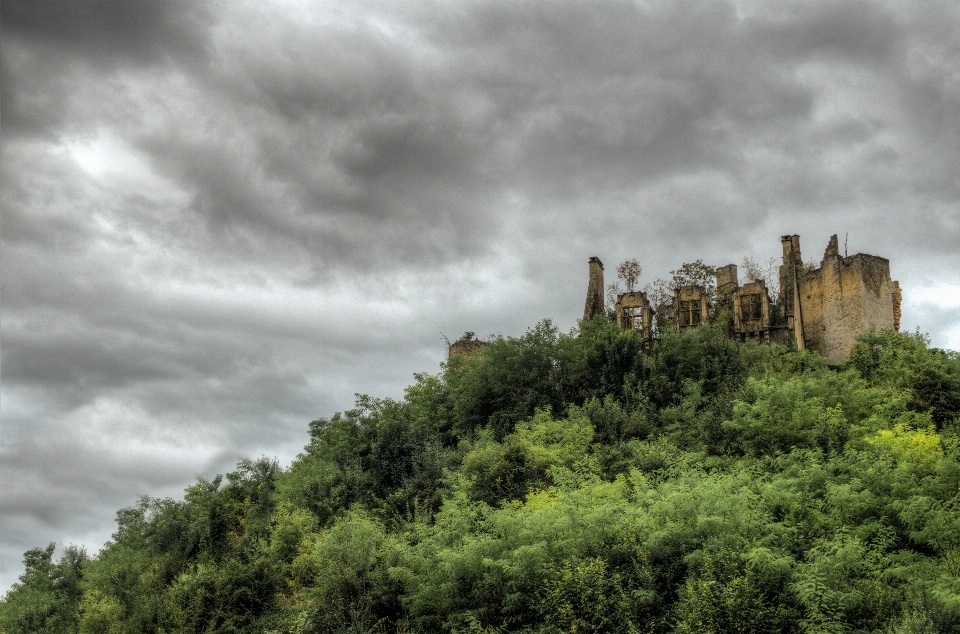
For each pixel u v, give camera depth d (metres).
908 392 46.81
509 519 33.72
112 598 45.25
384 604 35.19
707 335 59.16
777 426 42.75
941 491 33.09
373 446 52.59
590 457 44.44
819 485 35.38
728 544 29.95
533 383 58.56
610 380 57.22
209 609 40.78
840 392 46.41
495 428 54.34
